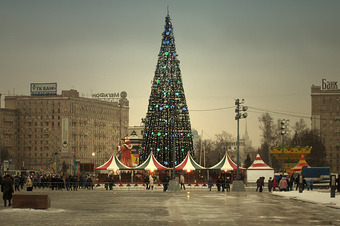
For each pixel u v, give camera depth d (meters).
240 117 68.50
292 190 71.50
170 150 86.56
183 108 86.00
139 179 91.75
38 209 38.91
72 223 30.14
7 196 41.34
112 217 33.62
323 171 76.44
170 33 86.06
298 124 156.38
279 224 29.66
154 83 86.31
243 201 48.56
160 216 34.22
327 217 33.47
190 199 51.94
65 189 77.44
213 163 188.25
